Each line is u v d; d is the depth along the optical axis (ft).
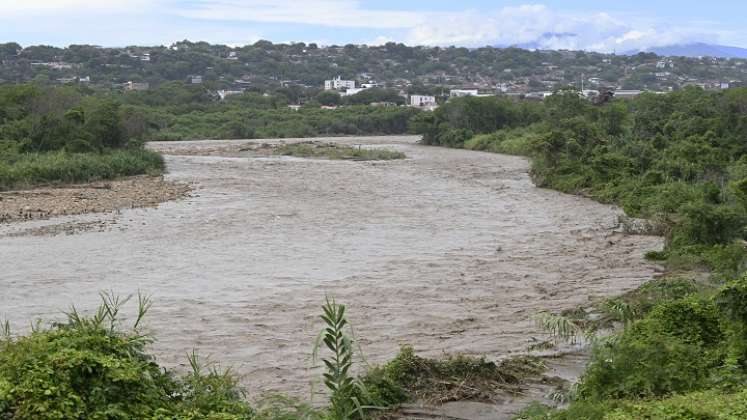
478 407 33.47
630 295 53.78
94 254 74.28
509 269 69.00
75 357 24.02
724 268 58.03
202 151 220.84
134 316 51.67
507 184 144.66
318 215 101.45
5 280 63.21
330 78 601.21
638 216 101.24
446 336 47.32
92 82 447.83
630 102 239.91
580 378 33.83
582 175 133.59
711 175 114.83
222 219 96.94
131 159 152.46
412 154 224.12
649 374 30.53
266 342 45.88
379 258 73.72
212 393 27.86
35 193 118.11
